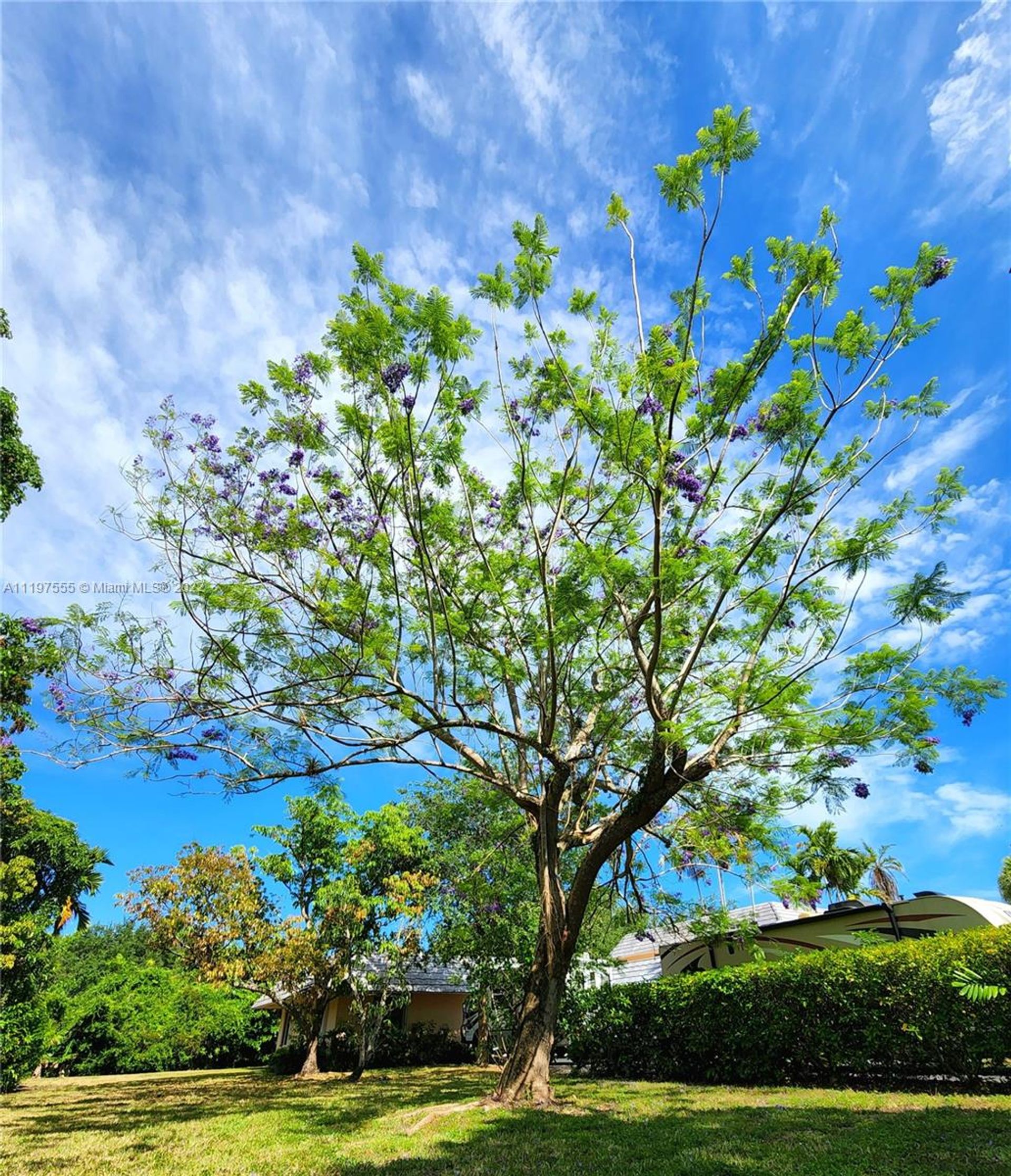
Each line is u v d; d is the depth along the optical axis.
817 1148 5.48
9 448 11.46
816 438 6.90
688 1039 11.92
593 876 9.11
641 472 6.91
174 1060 22.25
